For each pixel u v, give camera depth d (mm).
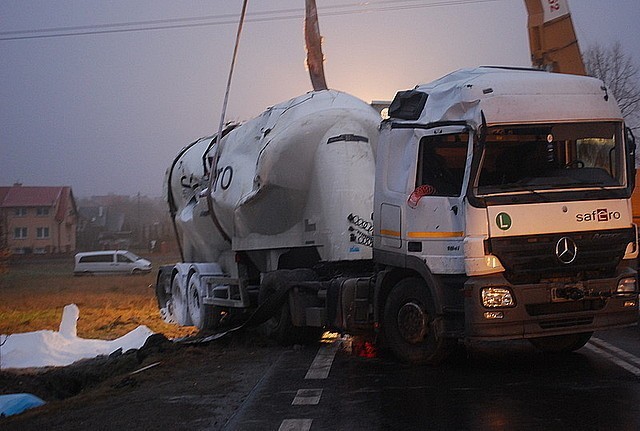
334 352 11836
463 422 7371
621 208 9469
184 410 8398
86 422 8133
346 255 12805
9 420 8656
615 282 9445
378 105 14070
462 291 9297
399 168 10375
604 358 10320
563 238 9164
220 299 15055
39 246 85062
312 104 13641
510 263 9055
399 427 7305
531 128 9320
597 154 9602
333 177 13016
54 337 15508
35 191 87625
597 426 7043
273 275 13016
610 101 9695
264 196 13781
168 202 19062
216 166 16062
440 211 9570
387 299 10500
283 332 12781
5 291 36312
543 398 8148
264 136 14203
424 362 10062
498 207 9078
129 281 44156
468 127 9305
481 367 9992
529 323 9117
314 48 16578
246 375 10281
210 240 16625
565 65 17328
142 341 15094
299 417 7832
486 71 10125
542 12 17469
